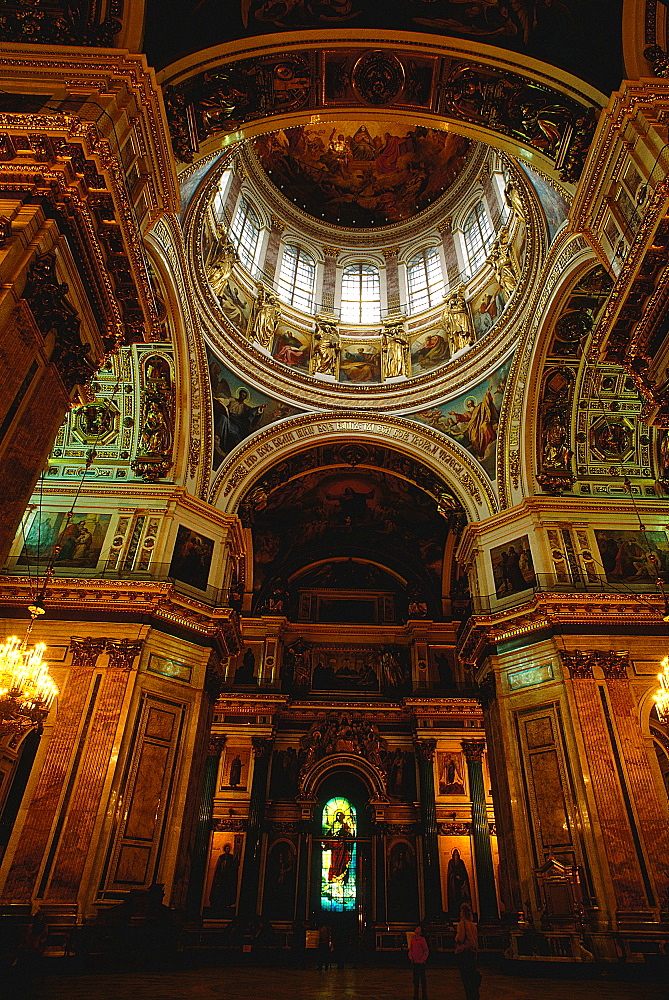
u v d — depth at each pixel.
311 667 26.22
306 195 27.50
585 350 17.98
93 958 11.39
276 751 24.31
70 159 7.70
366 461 22.45
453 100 11.77
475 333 22.05
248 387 21.12
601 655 15.44
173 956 12.43
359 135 25.75
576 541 17.64
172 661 15.53
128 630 15.11
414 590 27.03
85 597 15.38
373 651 26.59
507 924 14.39
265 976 11.58
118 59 8.86
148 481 17.91
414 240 27.22
